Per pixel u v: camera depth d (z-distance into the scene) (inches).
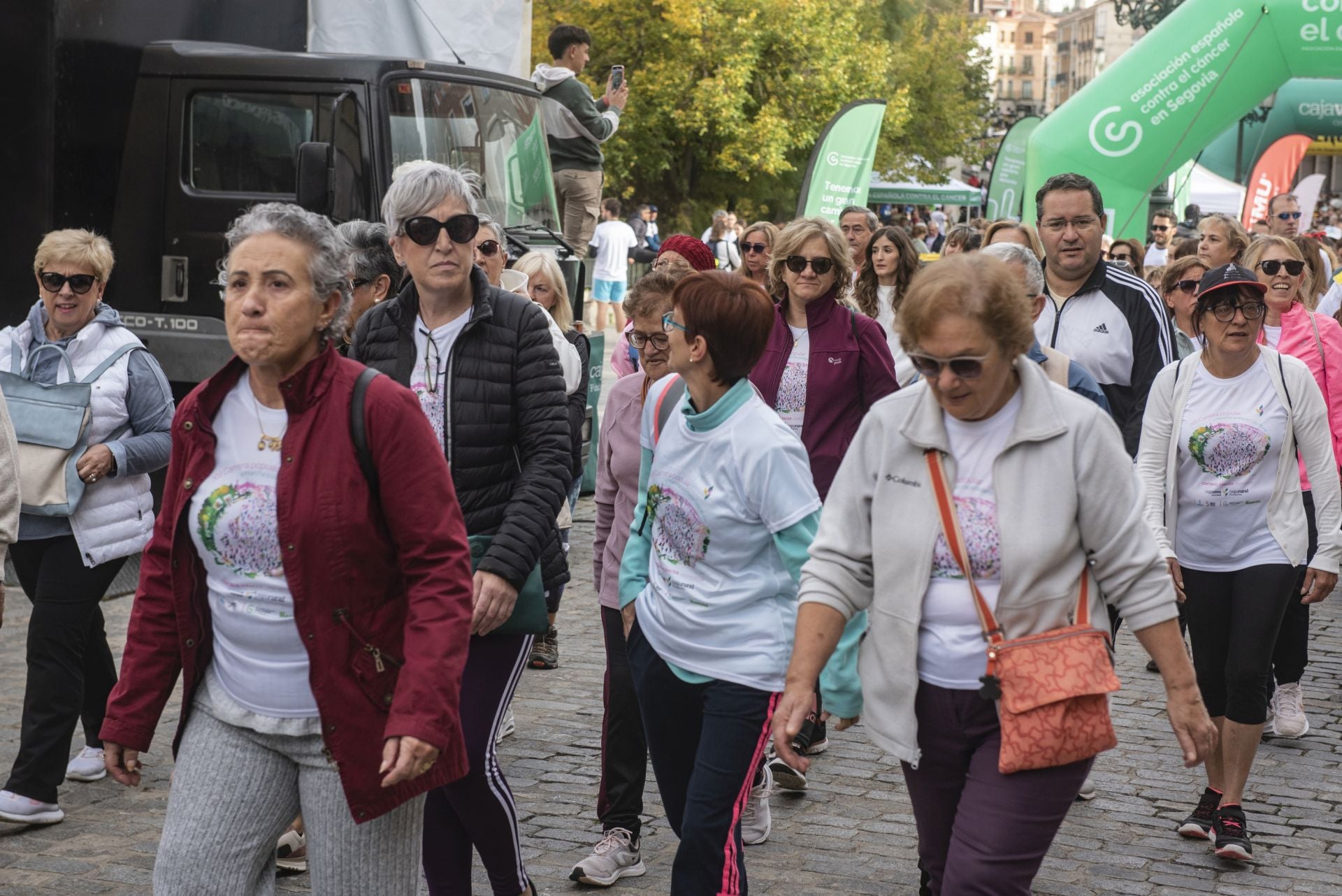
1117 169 622.5
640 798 183.0
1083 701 116.0
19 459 192.9
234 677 115.3
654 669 143.1
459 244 150.9
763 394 221.6
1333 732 259.3
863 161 644.7
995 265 115.1
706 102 1392.7
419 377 154.2
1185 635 336.5
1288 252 261.4
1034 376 118.4
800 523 135.8
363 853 115.7
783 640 138.3
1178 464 207.3
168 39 352.5
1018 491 117.2
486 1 392.8
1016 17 6560.0
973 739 120.6
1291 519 202.8
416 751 109.4
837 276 219.8
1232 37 601.0
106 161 349.4
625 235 870.4
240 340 110.7
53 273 201.0
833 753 237.1
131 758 119.7
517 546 147.2
